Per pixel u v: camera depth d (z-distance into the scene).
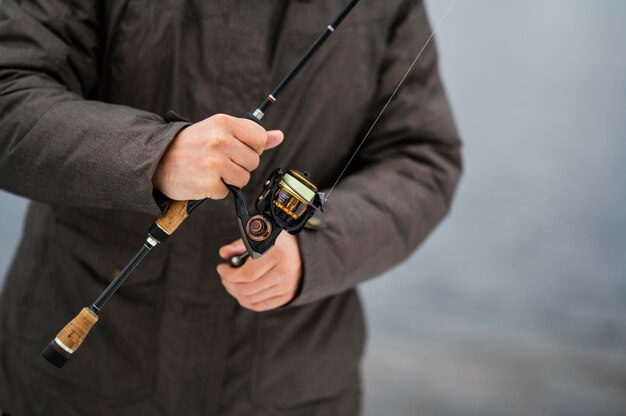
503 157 6.04
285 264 1.33
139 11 1.42
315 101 1.51
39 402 1.54
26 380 1.55
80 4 1.39
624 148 6.06
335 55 1.51
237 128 1.19
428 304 4.74
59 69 1.36
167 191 1.21
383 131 1.64
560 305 4.80
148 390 1.48
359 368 1.71
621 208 5.55
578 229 5.49
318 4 1.51
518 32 6.55
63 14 1.37
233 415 1.52
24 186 1.31
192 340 1.47
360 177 1.57
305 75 1.50
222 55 1.44
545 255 5.27
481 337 4.39
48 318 1.52
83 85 1.44
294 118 1.50
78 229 1.50
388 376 3.80
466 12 6.41
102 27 1.44
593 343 4.43
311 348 1.57
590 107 6.29
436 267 5.09
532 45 6.56
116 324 1.48
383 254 1.50
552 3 6.50
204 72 1.43
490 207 5.66
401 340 4.30
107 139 1.22
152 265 1.46
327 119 1.53
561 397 3.68
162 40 1.42
